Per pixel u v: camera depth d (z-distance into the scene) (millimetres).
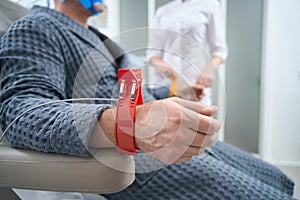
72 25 690
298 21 1695
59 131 359
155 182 469
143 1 1943
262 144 1838
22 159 382
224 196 448
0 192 449
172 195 454
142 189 471
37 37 550
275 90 1783
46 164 368
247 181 486
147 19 1943
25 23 557
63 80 562
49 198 528
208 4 1509
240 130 1950
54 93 478
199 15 1498
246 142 1951
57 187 369
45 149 376
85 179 354
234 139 1959
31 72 477
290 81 1755
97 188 354
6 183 393
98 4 754
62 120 366
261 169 694
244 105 1929
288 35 1722
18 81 451
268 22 1721
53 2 773
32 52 517
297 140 1793
